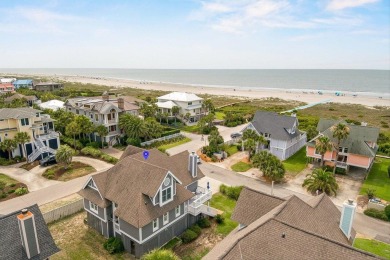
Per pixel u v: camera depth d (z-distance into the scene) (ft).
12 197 122.93
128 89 632.38
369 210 116.88
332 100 486.38
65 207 110.93
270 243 61.26
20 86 476.13
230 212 117.80
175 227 100.53
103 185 97.71
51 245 74.13
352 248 56.95
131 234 87.66
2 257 65.26
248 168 167.32
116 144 204.13
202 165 171.53
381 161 180.86
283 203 76.28
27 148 174.19
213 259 60.54
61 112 229.45
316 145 155.63
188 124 282.15
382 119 309.63
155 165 101.14
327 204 83.41
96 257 89.81
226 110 353.51
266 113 202.49
